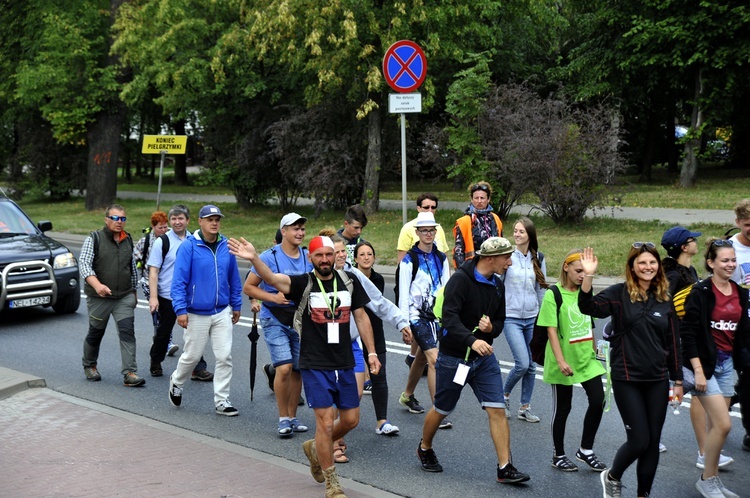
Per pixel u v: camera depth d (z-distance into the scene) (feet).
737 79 90.68
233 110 91.25
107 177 106.42
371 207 79.05
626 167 61.98
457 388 19.65
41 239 44.45
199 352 26.00
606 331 18.44
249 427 24.58
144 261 31.73
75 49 99.86
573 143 59.72
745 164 130.21
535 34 104.83
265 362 33.14
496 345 34.40
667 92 107.04
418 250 24.35
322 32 69.46
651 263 17.74
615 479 18.16
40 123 121.90
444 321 19.49
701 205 73.51
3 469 20.02
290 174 84.17
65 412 25.41
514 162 61.26
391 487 19.63
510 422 24.82
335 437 19.57
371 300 21.75
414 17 68.33
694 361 19.21
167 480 19.17
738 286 19.81
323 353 18.75
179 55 89.15
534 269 24.73
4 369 29.86
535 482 19.89
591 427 20.70
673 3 91.20
